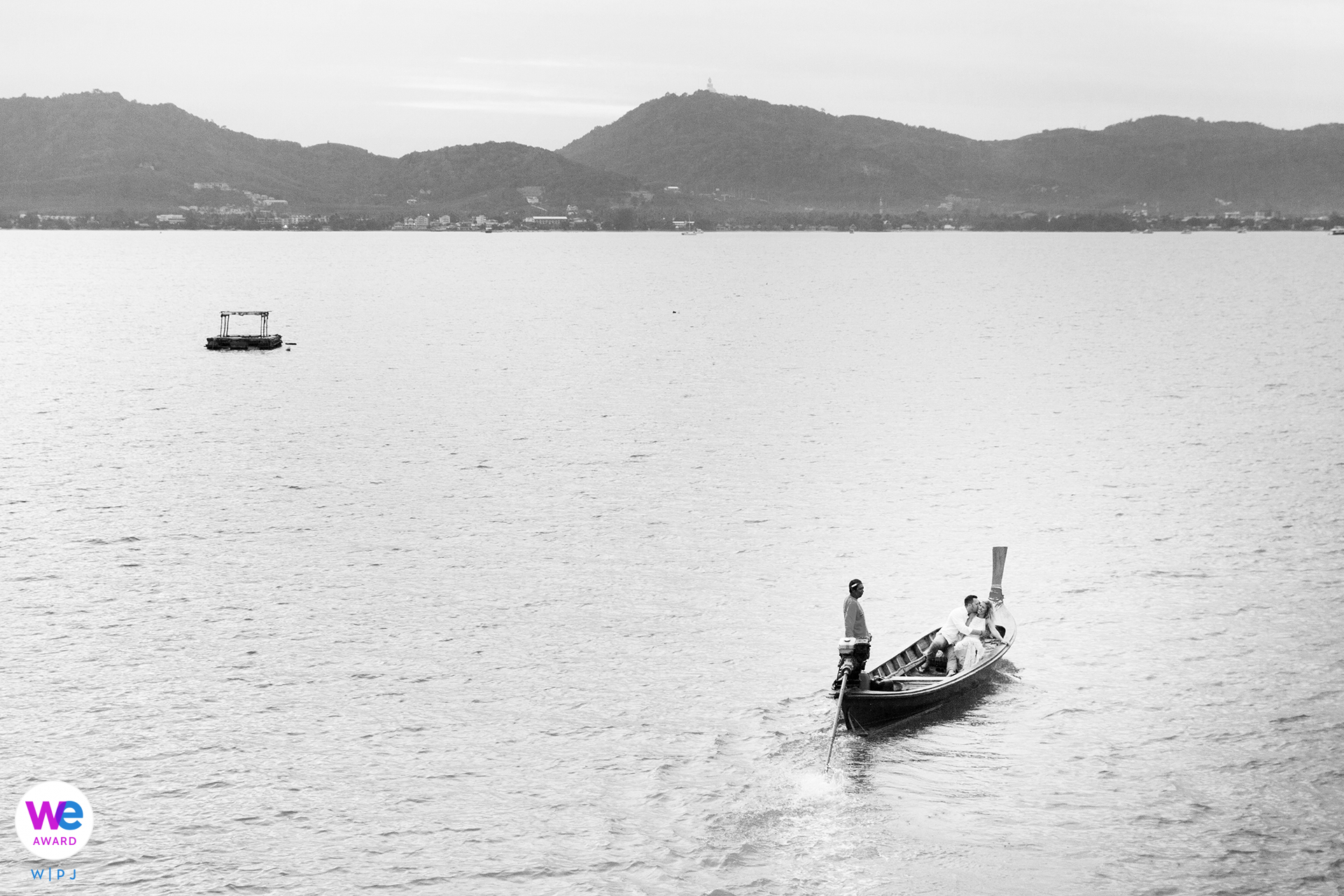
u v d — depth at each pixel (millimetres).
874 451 54531
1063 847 21156
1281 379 76625
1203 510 43031
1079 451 54062
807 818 22109
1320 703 26641
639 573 36281
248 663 29156
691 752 24594
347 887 20078
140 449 54438
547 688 27750
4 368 82625
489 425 61438
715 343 104875
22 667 28688
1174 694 27219
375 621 32125
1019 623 31812
